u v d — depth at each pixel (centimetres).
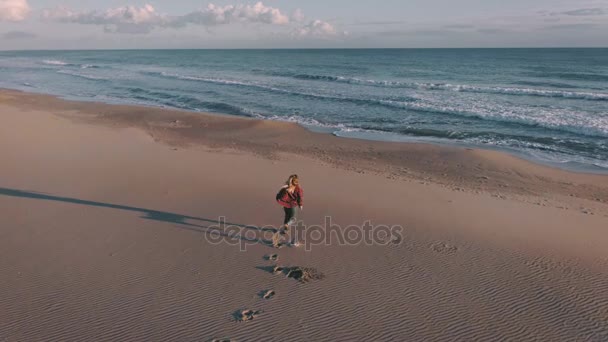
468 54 14950
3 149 1666
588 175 1619
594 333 612
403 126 2558
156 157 1620
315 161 1786
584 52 15888
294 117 2900
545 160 1842
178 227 947
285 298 680
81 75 6341
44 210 1039
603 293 709
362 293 699
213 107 3375
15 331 591
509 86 4397
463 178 1572
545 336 605
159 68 8175
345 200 1162
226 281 727
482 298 692
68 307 648
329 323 622
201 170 1441
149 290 696
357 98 3569
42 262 784
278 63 9981
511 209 1155
